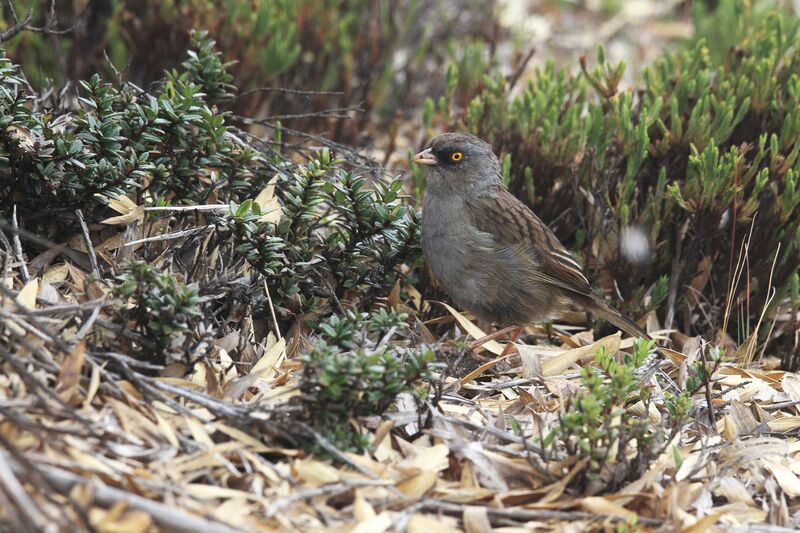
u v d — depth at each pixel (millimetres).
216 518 6352
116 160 8891
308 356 7207
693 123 11359
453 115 13805
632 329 10438
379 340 9328
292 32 13859
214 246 9477
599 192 11219
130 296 7672
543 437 8281
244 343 8664
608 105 12180
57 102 9938
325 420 7273
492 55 15500
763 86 11930
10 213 8938
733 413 8953
